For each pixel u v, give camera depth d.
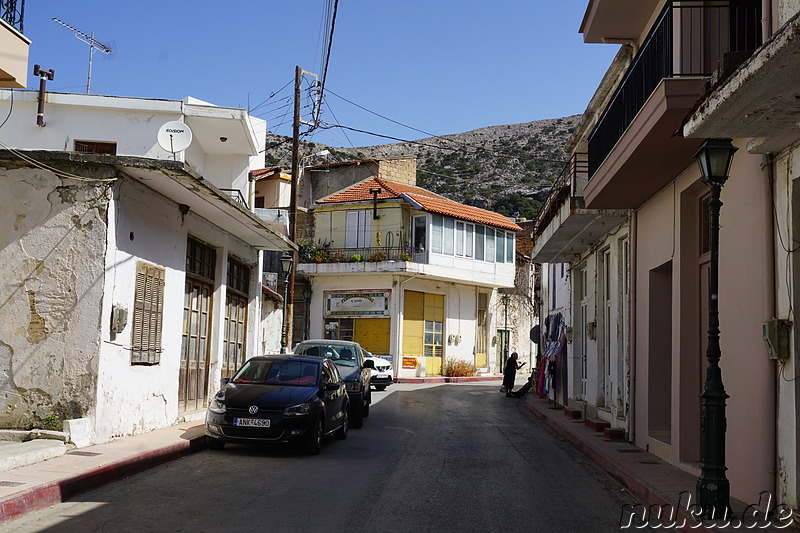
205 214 15.30
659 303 13.39
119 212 11.68
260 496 8.72
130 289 12.21
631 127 10.55
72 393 11.15
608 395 17.94
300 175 46.72
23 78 11.46
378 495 9.02
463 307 44.41
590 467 12.23
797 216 7.76
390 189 41.81
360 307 41.06
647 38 10.97
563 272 25.50
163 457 11.04
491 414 22.00
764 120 7.14
